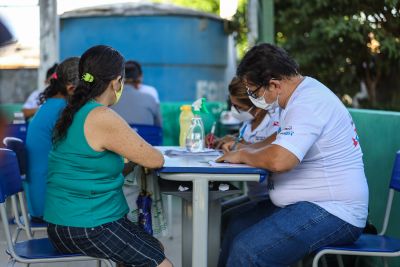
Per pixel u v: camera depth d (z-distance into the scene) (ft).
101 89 8.71
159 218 9.67
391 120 11.33
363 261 12.35
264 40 21.62
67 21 30.25
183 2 53.26
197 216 8.77
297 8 22.26
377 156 11.98
